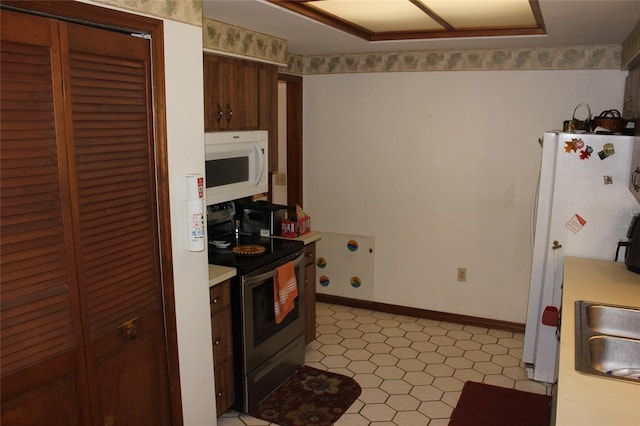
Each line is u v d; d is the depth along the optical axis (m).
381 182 4.45
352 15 2.93
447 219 4.26
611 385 1.60
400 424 2.83
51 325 1.63
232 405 2.93
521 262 4.08
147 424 2.11
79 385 1.75
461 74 4.04
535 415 2.91
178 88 2.14
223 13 2.64
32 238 1.55
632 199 3.01
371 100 4.37
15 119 1.48
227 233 3.51
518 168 3.99
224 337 2.76
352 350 3.78
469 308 4.29
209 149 2.87
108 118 1.81
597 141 3.01
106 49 1.78
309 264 3.63
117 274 1.90
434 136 4.20
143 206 2.01
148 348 2.09
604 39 3.35
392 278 4.53
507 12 2.82
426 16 2.95
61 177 1.63
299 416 2.91
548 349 3.23
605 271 2.86
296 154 4.68
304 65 4.56
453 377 3.37
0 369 1.49
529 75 3.85
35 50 1.53
